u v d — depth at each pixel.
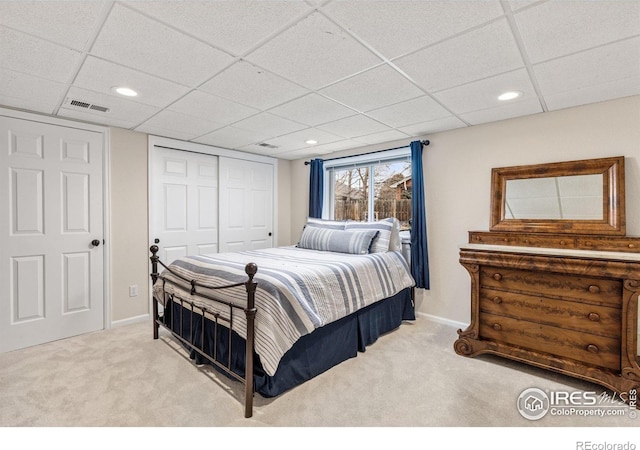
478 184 3.04
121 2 1.32
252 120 2.92
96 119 2.91
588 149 2.46
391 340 2.90
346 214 4.36
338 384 2.14
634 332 1.89
